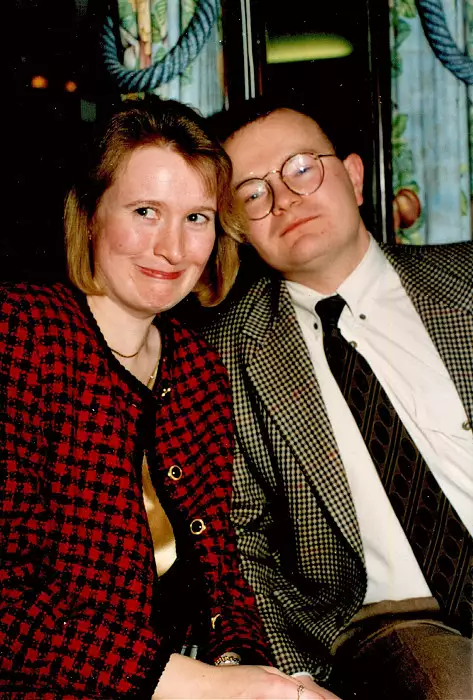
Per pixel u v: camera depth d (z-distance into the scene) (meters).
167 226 1.13
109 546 1.05
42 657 0.93
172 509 1.22
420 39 2.65
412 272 1.56
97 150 1.13
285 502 1.47
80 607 1.01
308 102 2.77
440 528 1.36
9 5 2.62
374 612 1.41
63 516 1.04
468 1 2.60
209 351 1.38
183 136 1.13
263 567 1.47
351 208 1.50
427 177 2.68
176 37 2.64
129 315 1.20
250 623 1.23
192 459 1.25
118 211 1.12
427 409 1.45
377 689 1.30
